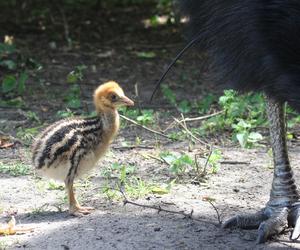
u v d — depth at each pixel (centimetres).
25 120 1460
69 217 968
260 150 1295
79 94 1656
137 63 1991
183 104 1534
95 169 1170
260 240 895
